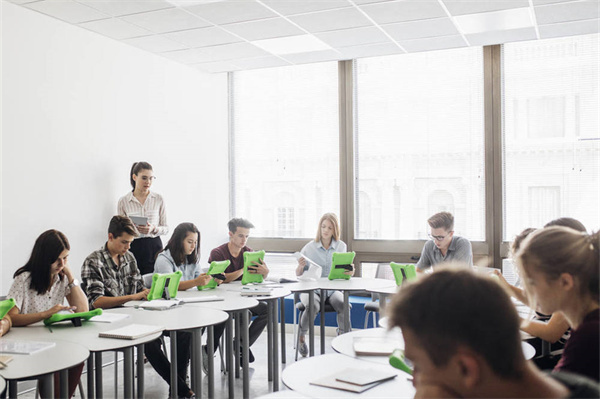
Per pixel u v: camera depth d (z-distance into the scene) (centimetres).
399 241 578
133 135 512
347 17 448
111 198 484
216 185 635
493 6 423
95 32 470
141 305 324
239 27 470
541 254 130
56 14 423
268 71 641
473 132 553
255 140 649
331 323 569
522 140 534
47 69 425
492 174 541
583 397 78
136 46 516
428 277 82
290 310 588
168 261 404
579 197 517
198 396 291
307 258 470
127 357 253
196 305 339
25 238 405
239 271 450
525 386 77
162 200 511
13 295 286
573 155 518
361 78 596
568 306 130
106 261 351
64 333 260
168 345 501
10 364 204
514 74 536
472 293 76
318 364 203
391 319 82
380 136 590
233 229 460
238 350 423
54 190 430
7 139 393
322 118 616
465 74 555
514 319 77
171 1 405
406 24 466
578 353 121
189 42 508
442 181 566
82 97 457
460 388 77
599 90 508
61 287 308
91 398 289
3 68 390
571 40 518
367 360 208
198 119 605
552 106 524
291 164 631
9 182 394
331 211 612
